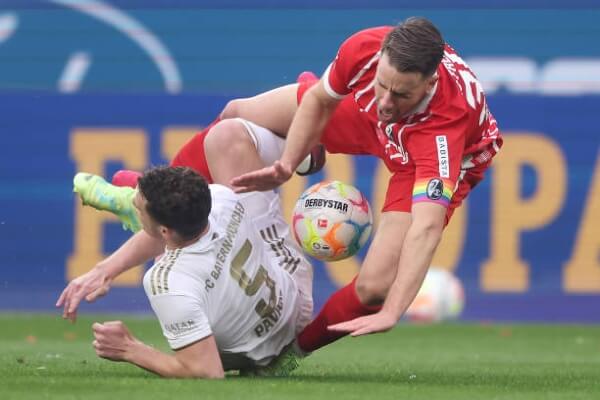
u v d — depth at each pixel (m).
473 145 19.02
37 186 41.81
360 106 19.47
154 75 50.75
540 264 40.88
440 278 40.34
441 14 49.97
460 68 18.34
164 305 16.48
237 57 50.50
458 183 19.22
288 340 18.52
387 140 19.38
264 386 15.96
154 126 41.25
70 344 29.78
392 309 16.22
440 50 16.59
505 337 35.16
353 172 39.97
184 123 41.12
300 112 19.33
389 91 16.70
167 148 41.16
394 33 16.64
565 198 40.81
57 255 41.94
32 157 41.78
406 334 36.09
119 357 16.78
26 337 33.06
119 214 20.31
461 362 24.95
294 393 15.22
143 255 18.38
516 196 40.91
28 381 16.50
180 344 16.61
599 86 47.12
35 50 50.91
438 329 37.94
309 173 22.00
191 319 16.50
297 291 18.47
